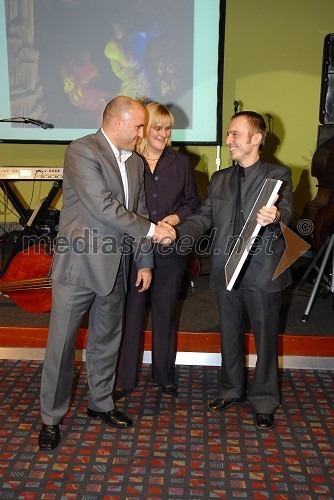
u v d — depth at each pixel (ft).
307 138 17.38
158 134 8.93
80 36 16.78
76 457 7.94
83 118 17.26
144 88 16.99
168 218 9.12
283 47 16.87
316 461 7.93
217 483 7.43
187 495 7.20
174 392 9.72
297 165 17.56
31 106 17.20
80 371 10.48
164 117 8.90
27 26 16.74
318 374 10.59
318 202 13.69
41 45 16.85
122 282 8.42
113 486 7.34
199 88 16.89
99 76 17.01
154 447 8.21
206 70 16.79
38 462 7.80
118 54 16.84
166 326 9.50
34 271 11.75
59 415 8.29
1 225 18.37
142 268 8.46
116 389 9.59
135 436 8.48
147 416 9.05
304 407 9.39
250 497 7.17
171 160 9.29
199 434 8.56
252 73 17.04
